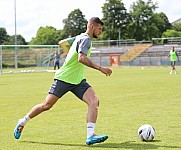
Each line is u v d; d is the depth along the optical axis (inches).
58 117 428.5
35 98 637.3
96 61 2704.2
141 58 2593.5
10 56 2161.7
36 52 2207.2
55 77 298.8
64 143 299.6
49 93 301.1
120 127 363.3
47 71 1793.8
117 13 4352.9
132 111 466.6
